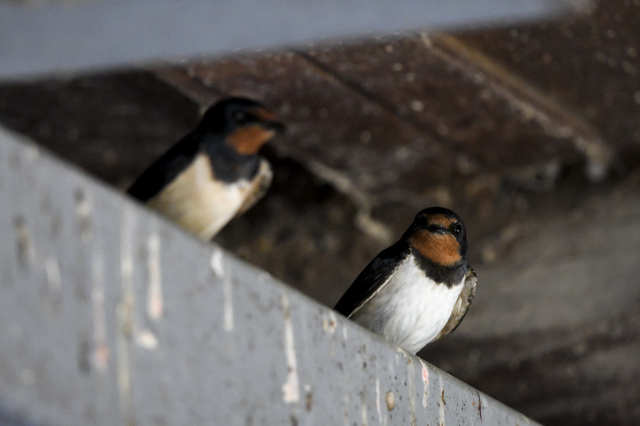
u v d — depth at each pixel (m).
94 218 4.14
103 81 14.00
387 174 16.86
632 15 11.41
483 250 16.95
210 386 4.57
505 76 13.21
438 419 6.75
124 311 4.18
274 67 12.70
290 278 17.48
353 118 14.59
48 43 5.44
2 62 5.68
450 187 17.25
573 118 14.66
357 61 12.64
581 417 15.72
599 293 16.09
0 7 5.02
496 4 5.43
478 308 16.77
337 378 5.69
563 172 16.81
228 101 7.95
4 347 3.57
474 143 15.58
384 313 9.16
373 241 17.55
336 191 17.67
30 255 3.79
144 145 16.05
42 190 3.90
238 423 4.70
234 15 5.33
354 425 5.73
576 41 12.16
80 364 3.89
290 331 5.34
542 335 16.28
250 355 4.93
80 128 15.40
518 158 16.30
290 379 5.22
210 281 4.77
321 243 17.59
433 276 9.24
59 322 3.84
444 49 12.38
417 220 9.62
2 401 3.51
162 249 4.48
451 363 16.56
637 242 16.02
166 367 4.32
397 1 5.29
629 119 14.67
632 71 12.86
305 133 15.24
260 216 17.70
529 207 16.94
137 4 5.07
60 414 3.73
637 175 16.27
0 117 14.91
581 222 16.50
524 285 16.61
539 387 16.03
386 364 6.32
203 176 7.68
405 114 14.43
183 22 5.38
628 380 15.55
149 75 13.80
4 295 3.63
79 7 5.11
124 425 4.02
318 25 5.55
